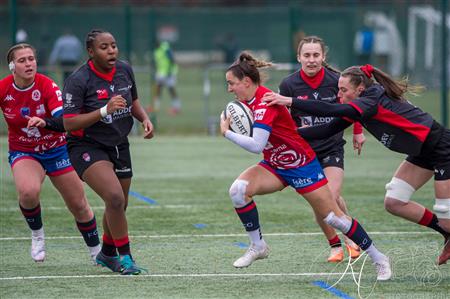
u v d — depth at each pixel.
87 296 17.88
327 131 19.34
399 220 27.30
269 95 18.09
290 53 55.66
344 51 66.44
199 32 82.75
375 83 18.91
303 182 18.73
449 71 70.56
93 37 19.14
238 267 19.17
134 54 68.88
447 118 53.97
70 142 19.56
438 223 19.66
